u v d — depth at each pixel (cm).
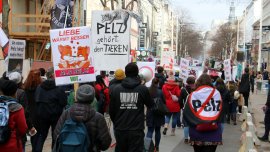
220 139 792
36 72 930
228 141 1394
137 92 769
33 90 925
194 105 792
